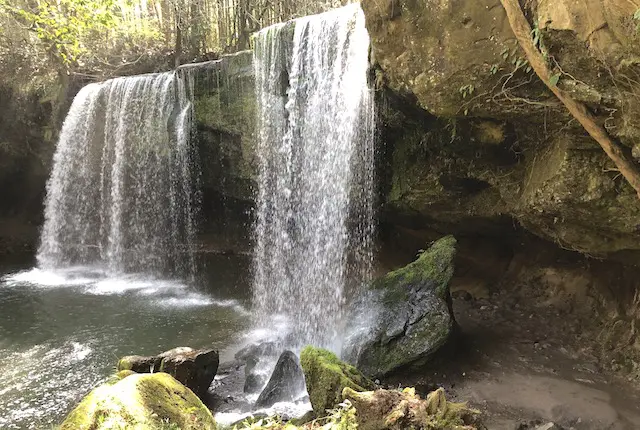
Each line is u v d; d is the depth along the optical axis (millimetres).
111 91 13000
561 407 4605
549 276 7312
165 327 8062
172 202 12500
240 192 11336
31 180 14781
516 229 7434
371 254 8703
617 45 2988
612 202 4406
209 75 11133
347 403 3551
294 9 14922
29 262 13219
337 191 8328
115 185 13188
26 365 6559
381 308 6258
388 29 4871
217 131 11164
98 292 10375
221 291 10398
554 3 3193
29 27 13641
